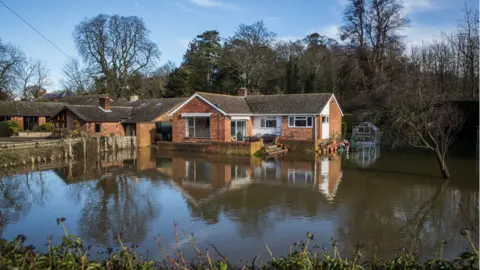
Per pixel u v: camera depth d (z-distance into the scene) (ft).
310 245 31.94
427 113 68.80
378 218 39.70
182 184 58.49
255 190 53.62
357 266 19.34
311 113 103.65
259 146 98.53
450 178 61.62
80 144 97.45
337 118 124.16
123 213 42.29
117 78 178.70
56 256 18.02
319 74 192.13
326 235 34.53
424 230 35.91
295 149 101.91
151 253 30.22
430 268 18.76
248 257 29.43
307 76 190.08
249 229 36.27
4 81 141.38
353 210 42.80
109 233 35.55
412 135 72.08
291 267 18.76
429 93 94.02
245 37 184.14
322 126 109.09
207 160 86.84
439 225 37.35
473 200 46.93
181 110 111.04
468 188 53.78
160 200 48.14
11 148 80.94
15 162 77.66
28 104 155.94
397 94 104.63
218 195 50.65
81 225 38.19
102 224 38.40
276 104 114.93
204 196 50.16
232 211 42.68
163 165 79.41
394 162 81.25
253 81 186.60
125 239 33.83
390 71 133.69
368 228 36.47
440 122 66.18
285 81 185.37
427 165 76.33
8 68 144.36
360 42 141.90
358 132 124.26
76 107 121.39
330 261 19.85
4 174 68.18
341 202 46.42
